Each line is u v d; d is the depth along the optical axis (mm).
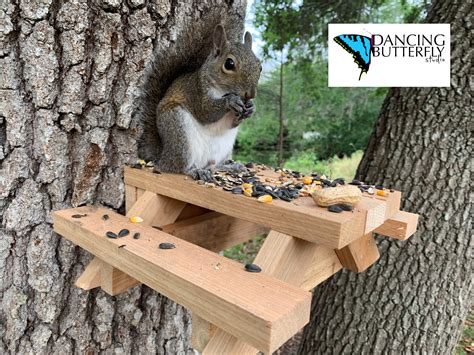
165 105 538
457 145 808
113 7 510
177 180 482
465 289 857
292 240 385
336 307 949
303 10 1527
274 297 312
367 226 384
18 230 530
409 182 843
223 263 370
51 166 520
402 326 871
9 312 546
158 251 392
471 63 792
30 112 513
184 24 564
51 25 496
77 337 568
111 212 513
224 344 337
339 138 3057
